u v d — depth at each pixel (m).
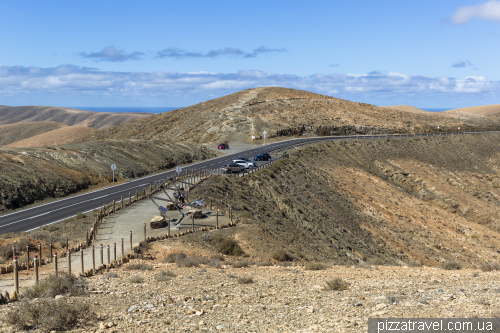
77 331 8.88
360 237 44.53
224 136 109.25
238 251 24.03
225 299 12.32
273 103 148.00
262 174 51.16
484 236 57.59
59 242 23.62
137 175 61.25
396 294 12.31
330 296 12.56
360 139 101.12
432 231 54.47
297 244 30.36
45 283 12.91
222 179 44.50
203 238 25.30
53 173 49.84
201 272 17.73
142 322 9.54
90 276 16.36
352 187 65.19
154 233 26.27
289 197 46.88
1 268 17.05
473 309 9.70
